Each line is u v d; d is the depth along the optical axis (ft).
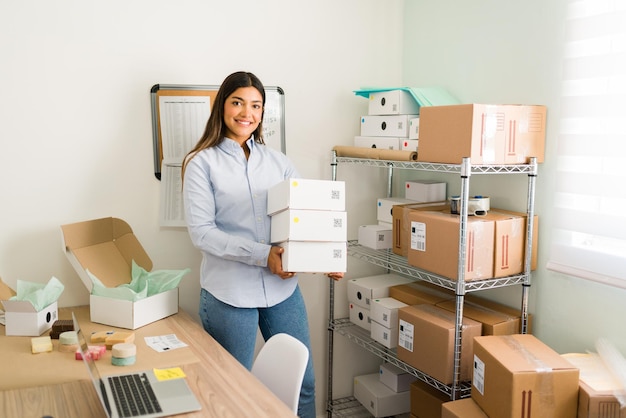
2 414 4.96
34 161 8.26
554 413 6.18
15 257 8.28
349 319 10.55
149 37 8.71
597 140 7.16
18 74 8.07
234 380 5.67
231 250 7.32
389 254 9.82
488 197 8.32
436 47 9.75
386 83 10.54
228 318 7.67
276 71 9.62
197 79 9.07
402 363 8.64
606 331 7.20
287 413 5.01
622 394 6.00
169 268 9.20
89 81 8.45
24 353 6.48
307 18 9.74
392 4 10.41
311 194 7.13
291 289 8.05
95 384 4.86
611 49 6.95
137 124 8.78
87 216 8.63
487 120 7.31
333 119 10.16
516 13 8.22
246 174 7.86
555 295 7.86
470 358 7.71
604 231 7.10
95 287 7.43
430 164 7.93
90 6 8.34
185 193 7.64
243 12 9.27
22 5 7.99
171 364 6.06
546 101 7.86
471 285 7.52
